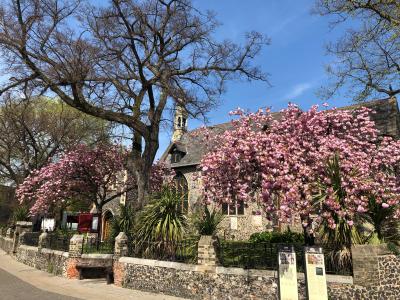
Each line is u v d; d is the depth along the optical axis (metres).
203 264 10.61
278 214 9.12
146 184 17.19
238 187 10.10
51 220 25.30
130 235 13.65
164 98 18.72
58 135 30.28
